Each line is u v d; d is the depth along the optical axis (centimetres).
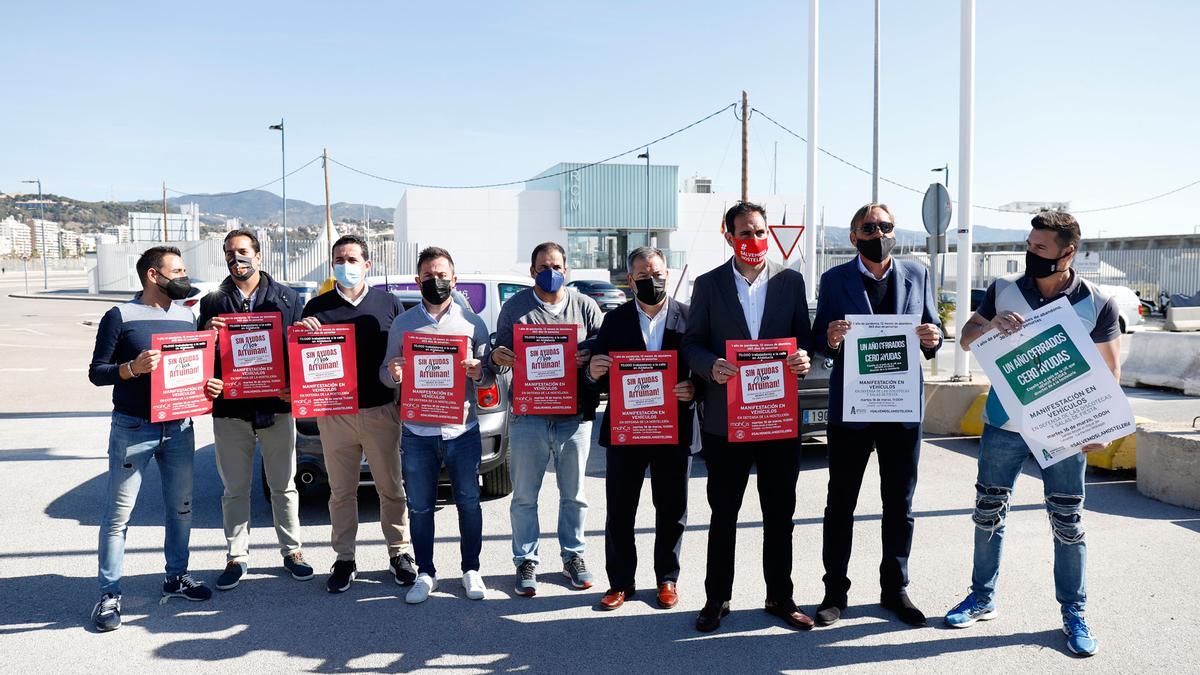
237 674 327
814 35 1180
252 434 431
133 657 343
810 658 338
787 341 357
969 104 800
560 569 450
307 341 402
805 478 642
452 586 425
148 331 386
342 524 420
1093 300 345
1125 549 461
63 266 10144
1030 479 620
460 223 3544
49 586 425
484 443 557
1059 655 336
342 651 348
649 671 327
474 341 422
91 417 947
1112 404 329
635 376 381
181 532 407
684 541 495
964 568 438
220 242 3650
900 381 360
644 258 383
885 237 356
